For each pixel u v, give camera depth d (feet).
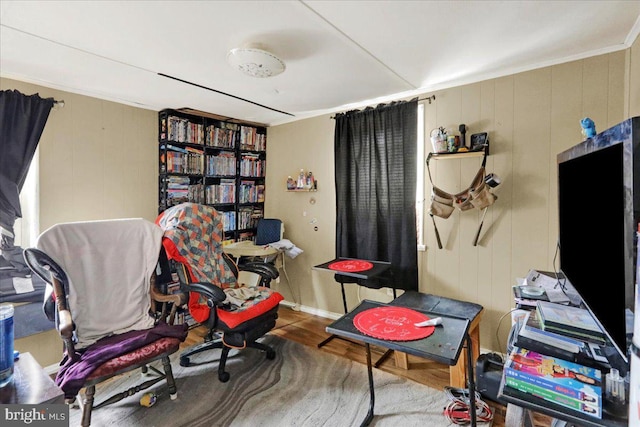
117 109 9.62
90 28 5.60
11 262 7.40
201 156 11.34
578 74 7.08
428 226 9.29
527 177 7.75
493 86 8.10
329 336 9.87
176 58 6.82
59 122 8.47
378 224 9.96
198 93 9.09
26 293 7.04
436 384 7.32
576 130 7.15
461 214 8.70
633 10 5.29
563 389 2.97
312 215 11.91
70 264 6.16
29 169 8.04
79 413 6.28
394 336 4.50
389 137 9.60
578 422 2.72
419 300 7.48
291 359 8.41
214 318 7.12
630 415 2.12
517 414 3.90
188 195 11.02
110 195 9.49
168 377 6.56
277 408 6.45
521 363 3.32
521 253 7.89
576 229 4.11
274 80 8.16
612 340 2.81
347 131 10.48
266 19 5.35
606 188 2.95
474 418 4.78
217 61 6.97
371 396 6.18
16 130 7.59
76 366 5.25
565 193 4.70
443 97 8.84
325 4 4.96
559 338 3.50
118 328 6.47
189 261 7.74
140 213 10.18
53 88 8.35
